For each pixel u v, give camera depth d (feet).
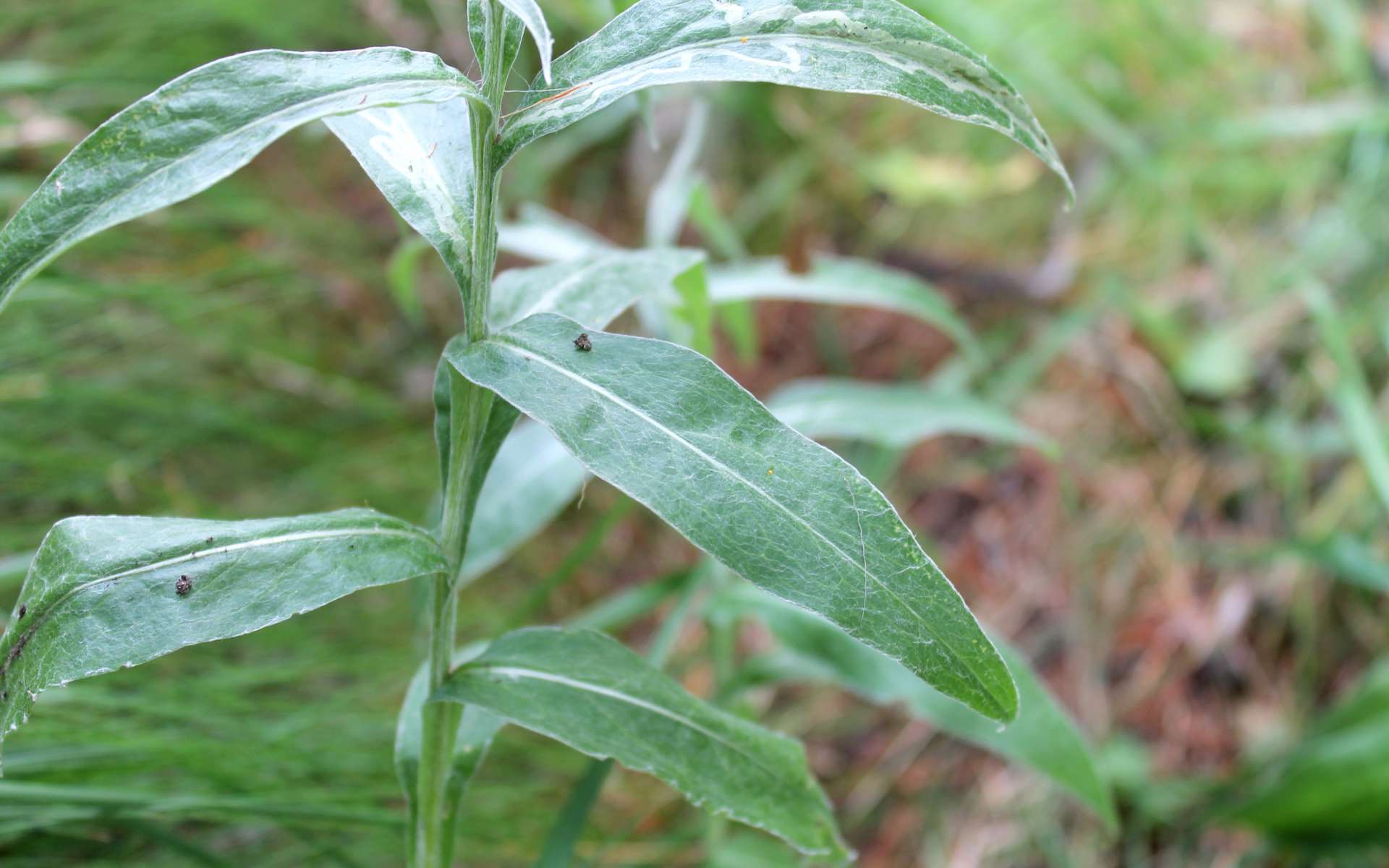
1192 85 2.60
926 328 2.41
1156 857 1.72
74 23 2.03
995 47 2.39
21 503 1.51
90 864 1.22
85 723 1.22
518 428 1.53
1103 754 1.81
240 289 1.94
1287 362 2.23
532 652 1.01
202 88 0.85
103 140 0.85
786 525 0.88
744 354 1.64
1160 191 2.46
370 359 2.22
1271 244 2.41
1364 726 1.63
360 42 2.35
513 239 1.36
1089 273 2.42
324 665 1.47
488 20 0.91
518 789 1.49
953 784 1.81
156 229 1.98
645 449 0.89
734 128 2.57
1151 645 1.97
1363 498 2.03
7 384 1.53
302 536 0.91
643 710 1.00
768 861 1.47
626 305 1.04
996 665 0.88
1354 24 2.57
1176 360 2.24
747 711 1.45
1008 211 2.55
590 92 0.91
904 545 0.89
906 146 2.61
